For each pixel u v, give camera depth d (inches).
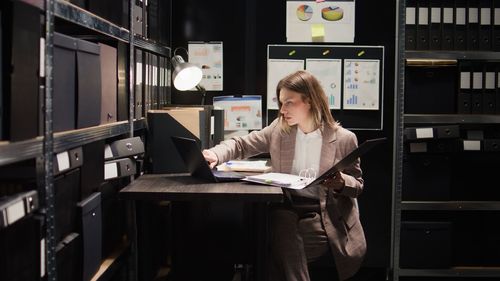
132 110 103.5
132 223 104.6
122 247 101.4
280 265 95.4
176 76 120.0
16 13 56.5
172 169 106.0
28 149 60.6
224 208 116.2
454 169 132.3
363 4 140.4
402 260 131.1
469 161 132.1
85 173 82.0
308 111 101.1
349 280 142.3
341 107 142.0
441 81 130.2
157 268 117.8
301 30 140.7
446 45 129.3
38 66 62.4
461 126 138.2
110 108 93.2
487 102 128.7
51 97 66.2
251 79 142.1
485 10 128.2
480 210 135.3
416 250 130.5
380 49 140.6
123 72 99.4
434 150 129.3
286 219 94.1
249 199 85.0
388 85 142.3
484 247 132.9
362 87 141.4
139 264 100.5
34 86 61.6
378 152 143.3
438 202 129.6
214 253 115.6
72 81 74.9
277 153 103.3
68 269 75.7
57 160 70.7
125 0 99.3
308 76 100.9
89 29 86.9
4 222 54.1
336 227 96.5
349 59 141.2
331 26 140.6
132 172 97.4
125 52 100.5
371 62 140.9
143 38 111.3
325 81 141.4
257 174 101.1
